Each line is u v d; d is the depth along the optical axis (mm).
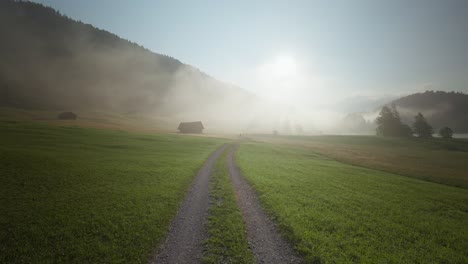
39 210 15773
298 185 26688
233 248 12453
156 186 23312
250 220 16594
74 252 11289
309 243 13109
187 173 30156
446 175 44812
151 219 15523
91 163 30391
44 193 19141
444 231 16625
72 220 14578
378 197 24328
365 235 14844
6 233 12641
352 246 13211
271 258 11852
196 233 14312
